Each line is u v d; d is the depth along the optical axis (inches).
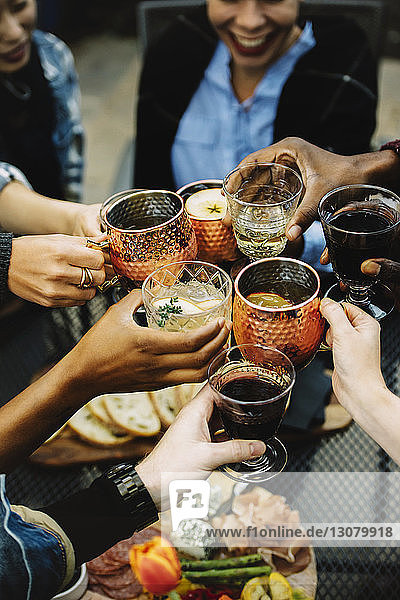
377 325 29.2
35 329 36.4
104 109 119.6
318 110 54.0
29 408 29.7
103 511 28.4
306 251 36.2
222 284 29.6
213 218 33.2
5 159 57.0
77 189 62.5
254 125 55.7
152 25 61.8
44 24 128.0
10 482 30.2
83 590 28.4
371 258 30.8
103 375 29.6
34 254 33.6
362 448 31.2
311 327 28.7
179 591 28.2
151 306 29.0
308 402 32.4
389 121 109.7
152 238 30.1
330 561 28.6
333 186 34.7
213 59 56.9
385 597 27.8
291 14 51.6
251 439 28.8
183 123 56.6
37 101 56.7
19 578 26.8
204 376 29.8
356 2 58.0
